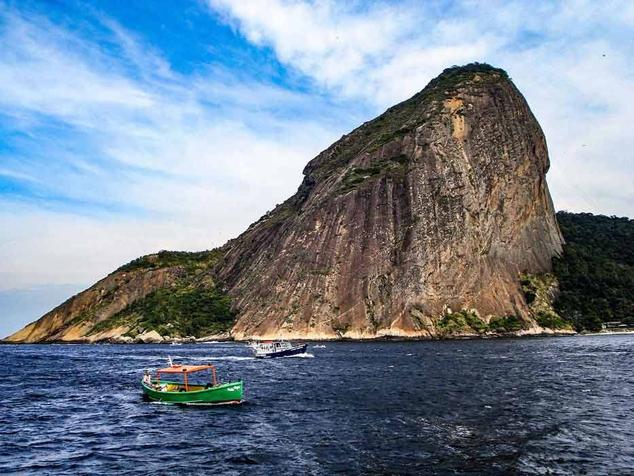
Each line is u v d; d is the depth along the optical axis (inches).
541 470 884.6
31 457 1064.8
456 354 3122.5
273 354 3366.1
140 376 2586.1
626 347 3523.6
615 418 1273.4
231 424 1321.4
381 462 951.6
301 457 998.4
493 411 1371.8
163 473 936.9
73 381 2421.3
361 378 2138.3
